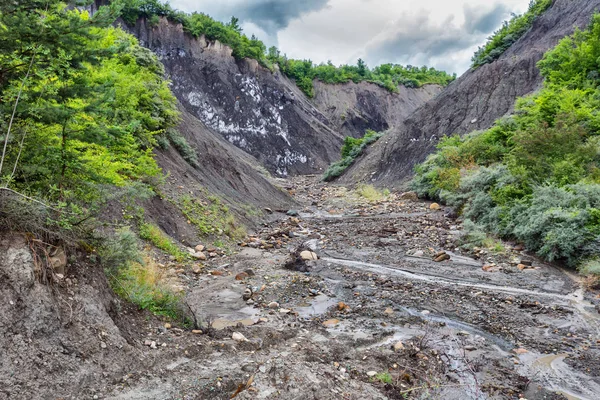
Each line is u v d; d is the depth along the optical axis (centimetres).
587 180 1203
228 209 1586
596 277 891
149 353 447
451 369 530
